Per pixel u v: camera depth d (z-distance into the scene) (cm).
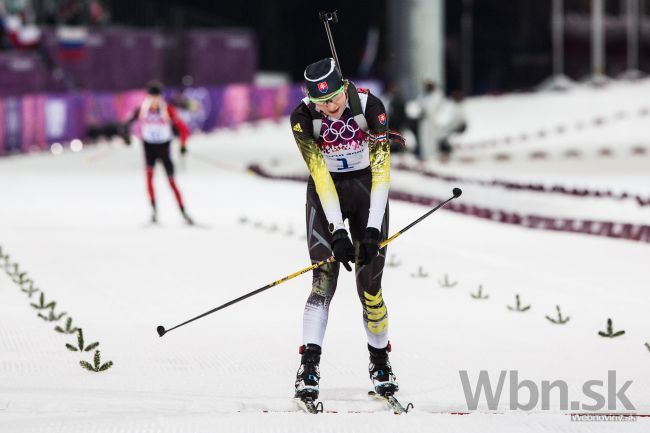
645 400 1911
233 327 2592
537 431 1669
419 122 8606
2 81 9869
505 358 2261
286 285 3170
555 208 5272
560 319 2608
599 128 11119
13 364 2206
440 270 3425
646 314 2709
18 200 5816
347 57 19850
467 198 5809
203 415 1764
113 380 2075
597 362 2216
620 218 4803
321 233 1917
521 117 12688
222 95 11906
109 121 10438
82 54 11569
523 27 19462
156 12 15100
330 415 1766
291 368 2188
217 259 3691
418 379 2095
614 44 19225
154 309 2836
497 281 3216
